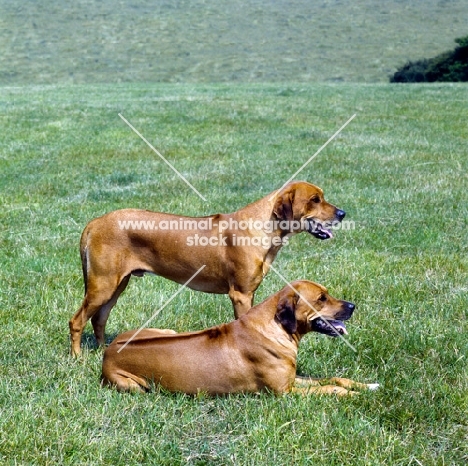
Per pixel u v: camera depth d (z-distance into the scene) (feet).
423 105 72.79
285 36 191.42
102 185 41.98
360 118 65.16
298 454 15.87
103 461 15.87
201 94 84.12
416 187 40.37
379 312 23.70
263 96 80.79
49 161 48.16
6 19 199.31
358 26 197.98
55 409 17.54
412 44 179.83
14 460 15.69
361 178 42.91
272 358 18.12
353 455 15.88
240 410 17.66
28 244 31.30
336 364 20.57
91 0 219.82
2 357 20.80
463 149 51.47
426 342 21.25
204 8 215.92
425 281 26.32
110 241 20.77
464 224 33.37
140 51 178.40
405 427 16.94
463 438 16.67
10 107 71.72
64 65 165.68
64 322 23.38
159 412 17.56
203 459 15.97
